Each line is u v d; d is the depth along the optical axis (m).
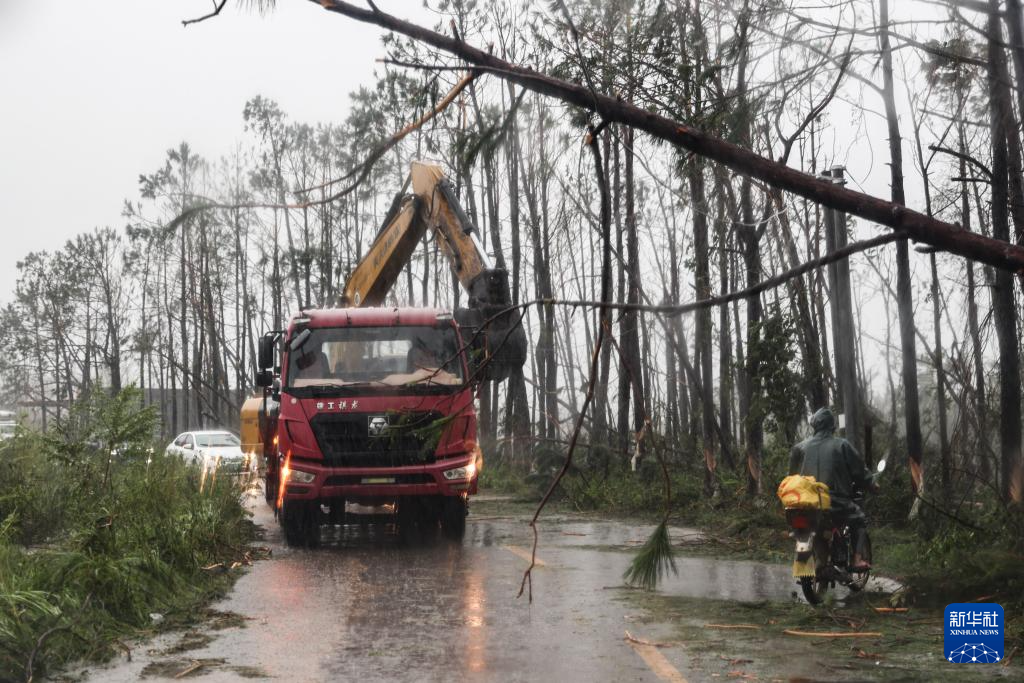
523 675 6.78
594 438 28.33
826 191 3.72
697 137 3.74
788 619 8.88
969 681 6.63
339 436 14.59
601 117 3.68
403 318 15.09
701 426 30.19
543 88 3.67
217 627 8.59
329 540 16.11
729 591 10.58
